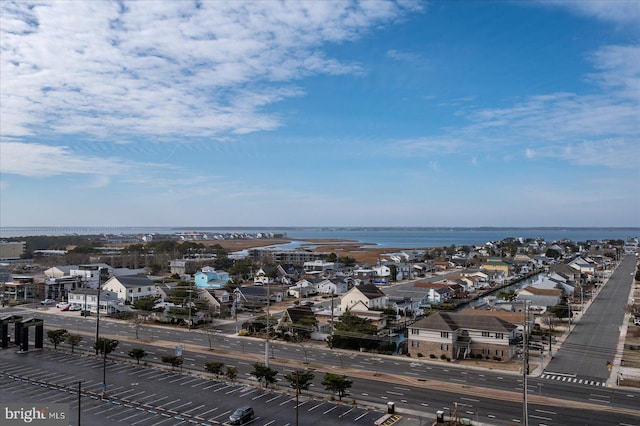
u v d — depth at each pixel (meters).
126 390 53.06
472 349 70.12
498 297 132.88
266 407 47.94
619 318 100.56
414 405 48.91
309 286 143.50
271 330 85.88
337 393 52.31
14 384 54.94
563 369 63.34
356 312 94.00
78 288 119.88
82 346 75.31
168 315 97.12
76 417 44.84
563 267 168.12
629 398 51.38
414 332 71.44
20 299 124.38
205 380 57.16
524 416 39.91
